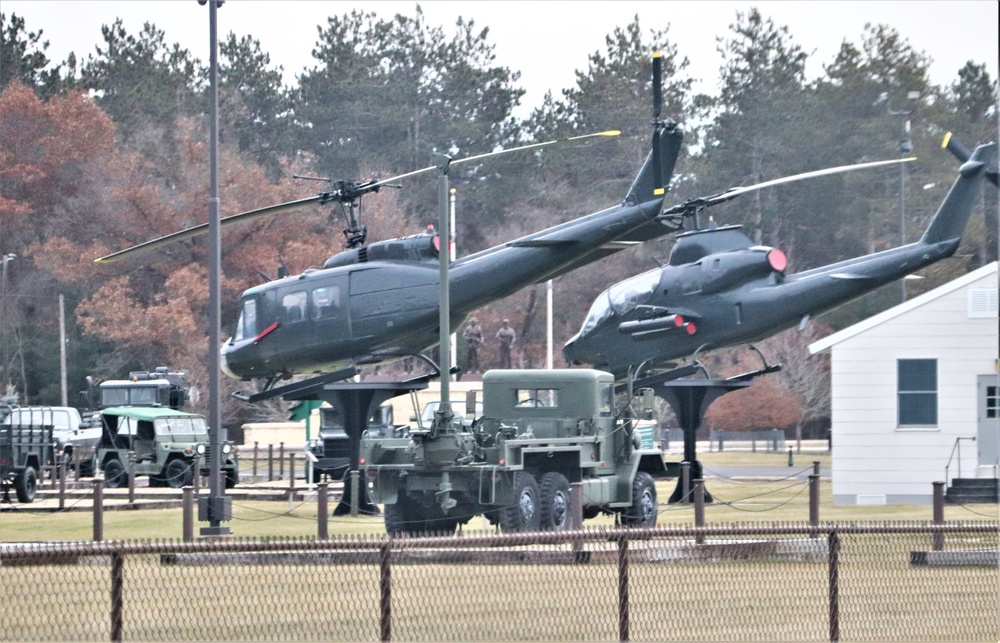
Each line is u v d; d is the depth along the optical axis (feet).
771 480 536.42
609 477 327.06
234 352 452.76
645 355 465.47
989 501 403.75
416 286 428.56
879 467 417.49
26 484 435.94
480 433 307.37
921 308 417.49
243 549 138.41
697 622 171.01
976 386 413.80
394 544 142.41
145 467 523.29
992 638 166.71
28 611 177.99
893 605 185.68
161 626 166.91
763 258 443.32
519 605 177.58
